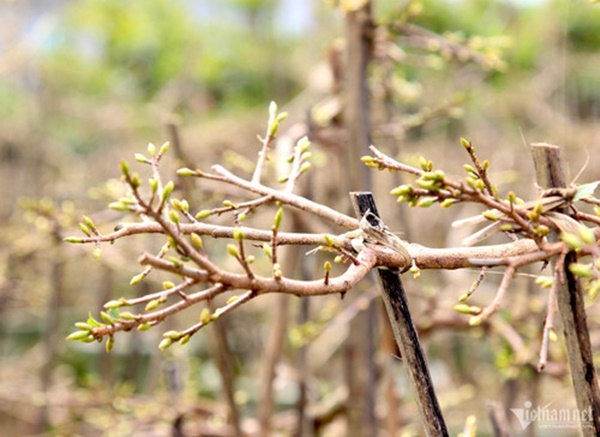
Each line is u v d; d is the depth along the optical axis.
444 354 3.22
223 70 6.83
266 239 1.16
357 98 1.80
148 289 3.05
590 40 4.89
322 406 2.45
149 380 3.19
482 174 1.14
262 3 7.29
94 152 4.54
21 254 2.85
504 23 4.93
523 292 2.14
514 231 1.14
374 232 1.16
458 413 3.00
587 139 3.47
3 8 3.86
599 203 1.20
